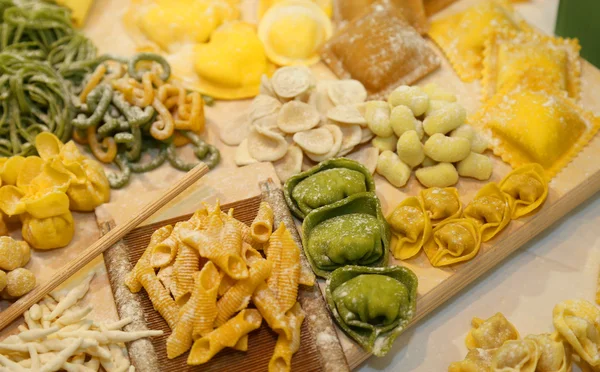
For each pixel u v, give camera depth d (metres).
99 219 0.52
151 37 0.65
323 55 0.63
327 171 0.52
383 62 0.59
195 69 0.62
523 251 0.53
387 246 0.49
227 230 0.47
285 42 0.62
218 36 0.63
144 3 0.67
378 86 0.59
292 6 0.65
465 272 0.50
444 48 0.63
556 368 0.45
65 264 0.49
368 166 0.54
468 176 0.54
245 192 0.53
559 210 0.53
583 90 0.59
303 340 0.46
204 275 0.45
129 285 0.48
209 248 0.46
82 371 0.45
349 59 0.61
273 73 0.62
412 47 0.60
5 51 0.59
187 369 0.45
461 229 0.50
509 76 0.59
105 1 0.68
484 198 0.52
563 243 0.54
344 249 0.48
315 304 0.47
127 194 0.55
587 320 0.46
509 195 0.52
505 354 0.45
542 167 0.54
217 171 0.55
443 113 0.54
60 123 0.56
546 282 0.52
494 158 0.56
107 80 0.58
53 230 0.50
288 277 0.47
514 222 0.52
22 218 0.51
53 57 0.61
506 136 0.56
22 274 0.48
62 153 0.53
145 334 0.46
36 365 0.44
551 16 0.67
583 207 0.56
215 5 0.65
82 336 0.46
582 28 0.62
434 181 0.53
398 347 0.49
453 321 0.50
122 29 0.66
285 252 0.47
